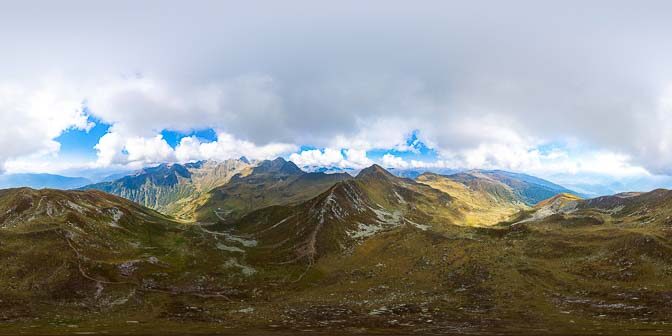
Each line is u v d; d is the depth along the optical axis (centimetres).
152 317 15862
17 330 13212
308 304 17750
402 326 14262
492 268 19962
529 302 16325
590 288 16850
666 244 18525
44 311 15450
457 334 12862
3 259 17825
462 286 18725
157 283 19362
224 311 16900
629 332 11931
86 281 17750
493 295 17362
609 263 18712
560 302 15988
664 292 15175
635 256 18362
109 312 16150
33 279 17100
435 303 17138
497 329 13338
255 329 14062
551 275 18675
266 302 18325
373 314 16075
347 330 13825
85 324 14450
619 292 15975
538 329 13088
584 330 12550
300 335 13038
